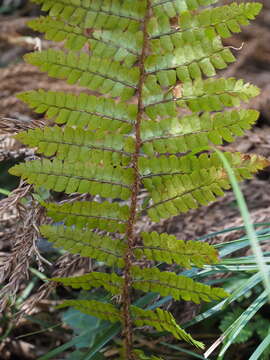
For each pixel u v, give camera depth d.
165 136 0.46
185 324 0.55
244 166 0.45
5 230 0.64
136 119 0.46
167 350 0.62
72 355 0.62
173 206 0.47
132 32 0.45
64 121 0.46
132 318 0.51
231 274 0.62
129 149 0.47
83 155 0.47
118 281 0.49
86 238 0.49
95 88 0.46
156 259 0.49
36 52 0.44
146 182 0.48
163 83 0.45
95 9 0.44
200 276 0.55
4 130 0.57
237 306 0.64
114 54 0.45
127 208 0.48
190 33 0.44
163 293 0.49
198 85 0.45
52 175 0.47
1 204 0.53
